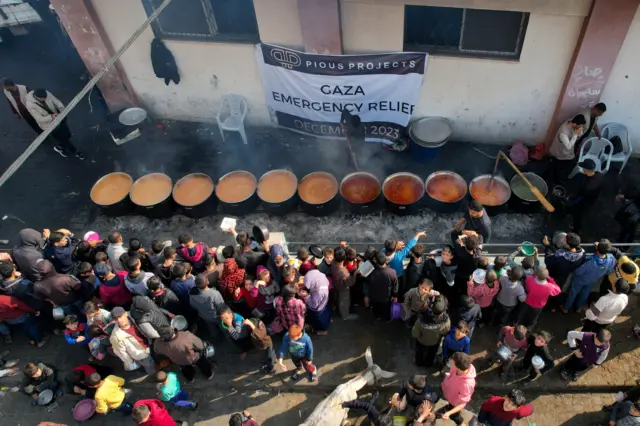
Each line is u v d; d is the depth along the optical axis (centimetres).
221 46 1004
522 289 697
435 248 927
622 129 959
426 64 934
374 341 800
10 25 1306
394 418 650
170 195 1002
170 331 664
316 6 877
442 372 743
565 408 724
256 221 1002
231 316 694
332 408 688
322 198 983
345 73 968
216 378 784
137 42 1036
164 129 1180
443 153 1070
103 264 726
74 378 724
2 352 837
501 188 952
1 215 1060
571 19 830
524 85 946
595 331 722
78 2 962
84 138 1177
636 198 857
